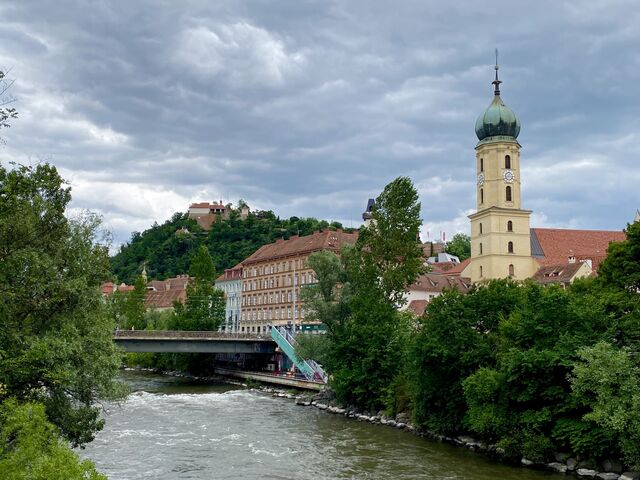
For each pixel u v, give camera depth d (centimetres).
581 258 11112
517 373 4112
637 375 3644
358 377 6462
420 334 5272
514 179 11344
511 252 11162
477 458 4366
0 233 2958
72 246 3341
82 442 3284
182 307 12412
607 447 3712
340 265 7769
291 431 5544
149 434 5341
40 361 2864
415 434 5369
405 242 7419
